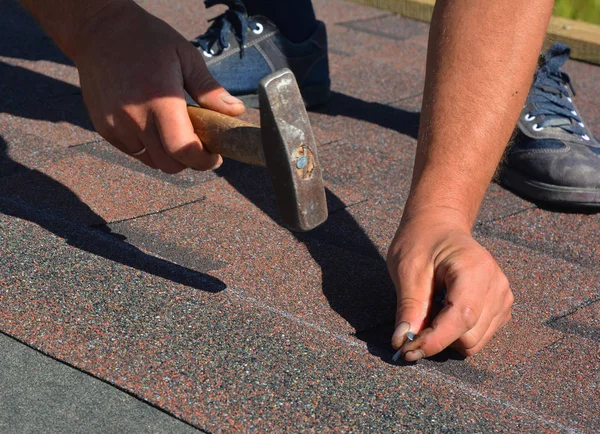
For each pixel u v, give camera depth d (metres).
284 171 1.24
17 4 4.00
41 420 1.23
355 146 2.59
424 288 1.46
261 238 1.88
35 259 1.66
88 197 2.02
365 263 1.80
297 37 2.88
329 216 2.07
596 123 2.92
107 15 1.44
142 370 1.34
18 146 2.30
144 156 1.47
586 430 1.31
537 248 2.08
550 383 1.44
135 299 1.54
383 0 4.30
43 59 3.19
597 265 1.99
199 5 4.11
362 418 1.27
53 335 1.42
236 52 2.79
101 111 1.43
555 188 2.29
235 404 1.28
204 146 1.40
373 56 3.60
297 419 1.25
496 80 1.54
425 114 1.60
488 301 1.44
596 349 1.56
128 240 1.83
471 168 1.56
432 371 1.44
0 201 1.94
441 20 1.58
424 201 1.57
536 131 2.35
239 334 1.46
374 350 1.46
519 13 1.53
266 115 1.22
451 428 1.26
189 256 1.77
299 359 1.40
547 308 1.72
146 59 1.38
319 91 2.92
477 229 2.15
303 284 1.69
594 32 3.78
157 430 1.22
